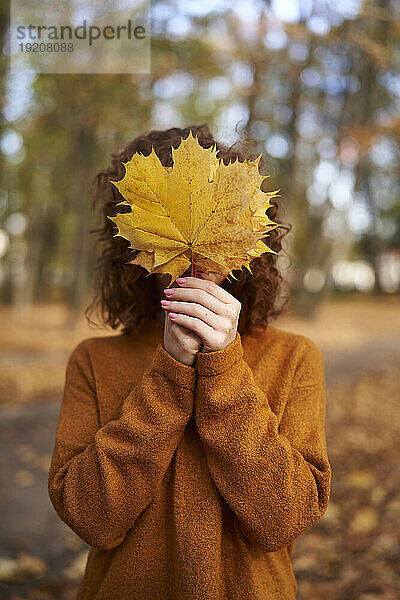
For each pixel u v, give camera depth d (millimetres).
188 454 1248
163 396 1174
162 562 1233
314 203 18422
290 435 1277
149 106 8664
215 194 1058
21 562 3406
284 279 1640
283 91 10586
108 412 1363
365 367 10828
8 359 10656
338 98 11055
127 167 1072
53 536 3840
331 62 8836
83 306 14812
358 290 33719
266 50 7848
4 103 7777
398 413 7016
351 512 3996
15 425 6551
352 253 32594
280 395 1331
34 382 8797
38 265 23359
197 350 1160
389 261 33562
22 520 4078
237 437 1142
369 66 8414
